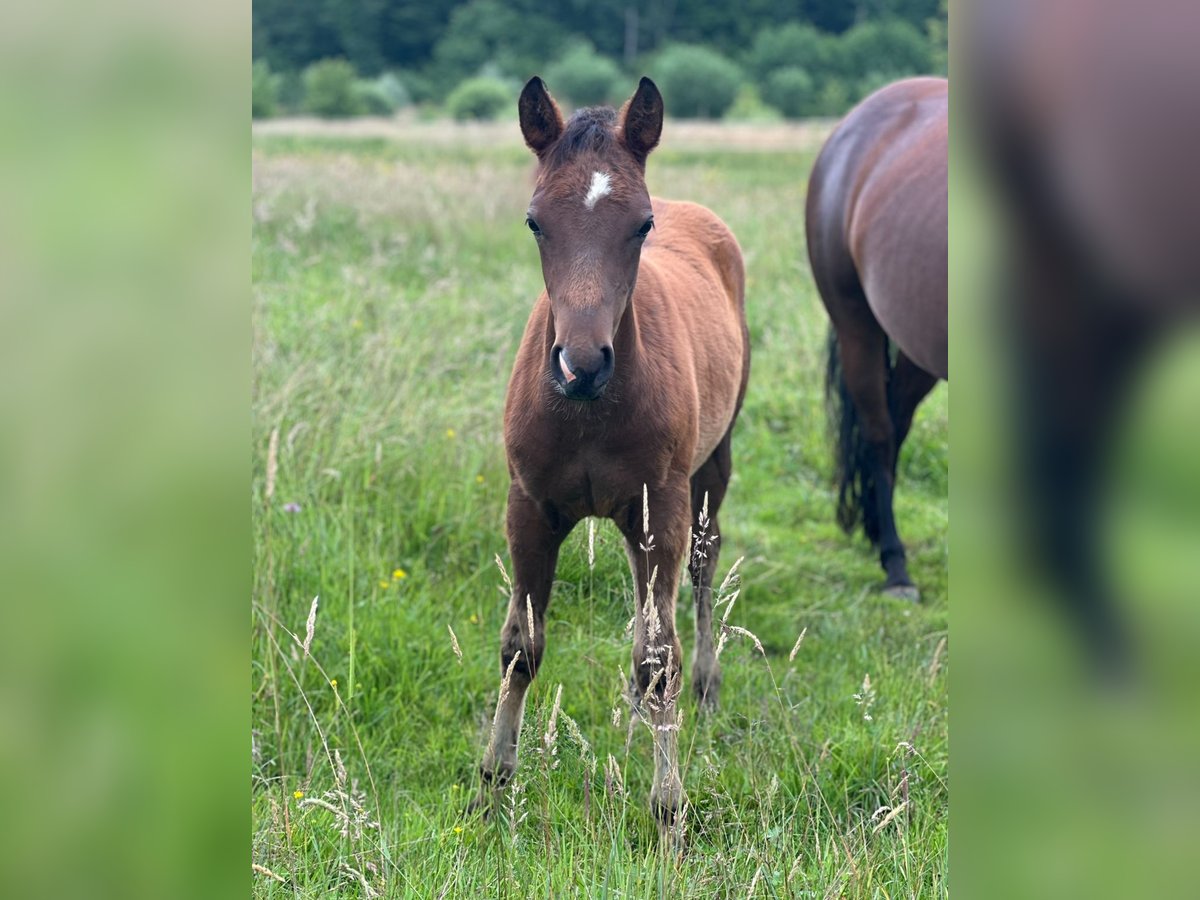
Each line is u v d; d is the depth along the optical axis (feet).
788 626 13.62
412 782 10.28
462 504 14.03
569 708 10.99
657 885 7.64
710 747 10.10
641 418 9.68
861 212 15.26
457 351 17.88
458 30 174.29
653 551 10.07
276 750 10.03
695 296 12.15
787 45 150.00
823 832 9.11
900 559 15.66
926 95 15.88
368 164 47.67
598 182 8.86
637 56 179.11
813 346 22.24
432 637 11.74
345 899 7.95
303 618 11.48
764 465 19.03
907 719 10.88
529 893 7.64
